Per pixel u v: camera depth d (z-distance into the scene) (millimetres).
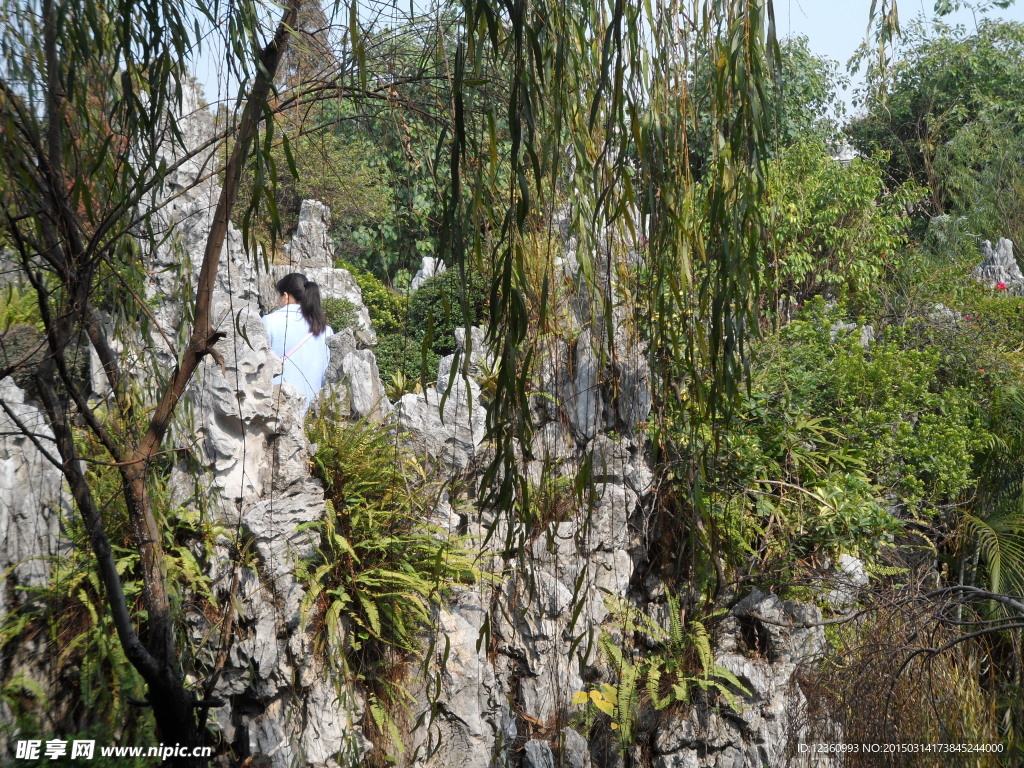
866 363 7598
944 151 15969
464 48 2453
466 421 5598
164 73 2982
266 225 3256
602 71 2438
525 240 2932
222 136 3109
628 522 5867
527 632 5457
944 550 7941
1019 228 15461
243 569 4676
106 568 3471
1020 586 7098
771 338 7172
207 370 4723
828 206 10391
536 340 2494
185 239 5754
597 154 2918
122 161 3092
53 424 3375
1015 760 5043
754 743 5785
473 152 2605
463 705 5121
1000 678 5859
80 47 2928
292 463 4922
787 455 6789
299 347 5652
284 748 4605
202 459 4715
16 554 4113
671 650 5914
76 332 3361
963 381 8773
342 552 4918
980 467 8188
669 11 2770
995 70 16328
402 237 12484
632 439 5707
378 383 5871
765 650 6133
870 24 2928
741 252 2758
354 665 4949
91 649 4191
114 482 4379
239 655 4613
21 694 3939
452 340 8383
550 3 2725
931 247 15211
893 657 4902
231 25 2717
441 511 5387
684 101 2811
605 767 5598
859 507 6457
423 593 4828
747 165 2695
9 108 2850
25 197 2980
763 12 2604
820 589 6277
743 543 6277
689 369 2930
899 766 4789
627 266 3334
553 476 5289
